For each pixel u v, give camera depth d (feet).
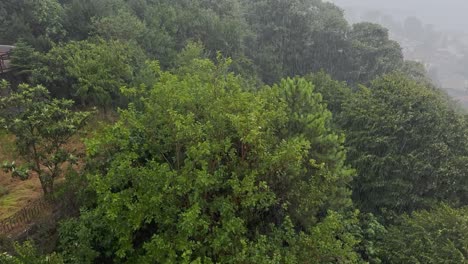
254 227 51.55
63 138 55.98
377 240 69.00
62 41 97.60
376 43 184.85
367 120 88.33
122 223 42.39
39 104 54.80
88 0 106.73
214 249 42.91
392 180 80.23
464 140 84.89
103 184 42.63
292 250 46.06
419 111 85.66
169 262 39.11
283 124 57.72
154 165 44.16
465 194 81.35
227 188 48.42
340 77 184.14
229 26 140.36
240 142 50.80
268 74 163.63
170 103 48.70
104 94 75.82
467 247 58.29
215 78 57.11
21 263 37.14
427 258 58.85
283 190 52.90
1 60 80.18
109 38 98.02
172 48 120.26
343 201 60.70
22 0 100.01
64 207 52.13
